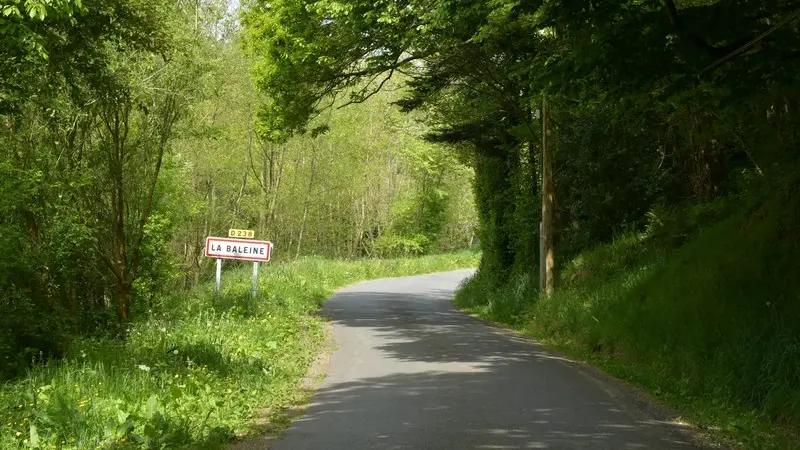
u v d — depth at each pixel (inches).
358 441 297.4
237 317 684.1
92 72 587.5
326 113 1718.8
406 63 880.3
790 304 442.0
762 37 400.2
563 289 830.5
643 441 300.4
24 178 701.9
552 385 430.0
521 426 322.7
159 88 773.3
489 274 1150.3
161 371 414.0
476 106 1053.8
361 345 625.6
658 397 405.4
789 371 371.9
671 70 450.0
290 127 920.9
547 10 436.8
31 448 265.7
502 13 537.3
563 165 932.0
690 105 645.3
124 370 394.9
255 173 1567.4
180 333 568.4
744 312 466.0
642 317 576.4
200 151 1352.1
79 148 795.4
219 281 810.2
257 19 899.4
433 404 372.2
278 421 342.3
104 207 823.7
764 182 571.8
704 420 349.4
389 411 356.2
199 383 382.3
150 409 311.6
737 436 319.3
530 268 975.6
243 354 501.4
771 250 513.0
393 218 2440.9
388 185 2379.4
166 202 1018.7
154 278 968.3
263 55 912.9
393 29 740.0
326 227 2164.1
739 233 573.3
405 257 2400.3
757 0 410.6
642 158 866.8
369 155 2055.9
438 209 2571.4
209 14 949.2
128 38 613.6
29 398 320.2
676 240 708.7
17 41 446.0
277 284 1057.5
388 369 494.9
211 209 1440.7
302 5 783.1
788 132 551.5
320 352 585.3
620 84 475.2
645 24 422.9
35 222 784.9
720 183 742.5
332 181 1931.6
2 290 607.8
